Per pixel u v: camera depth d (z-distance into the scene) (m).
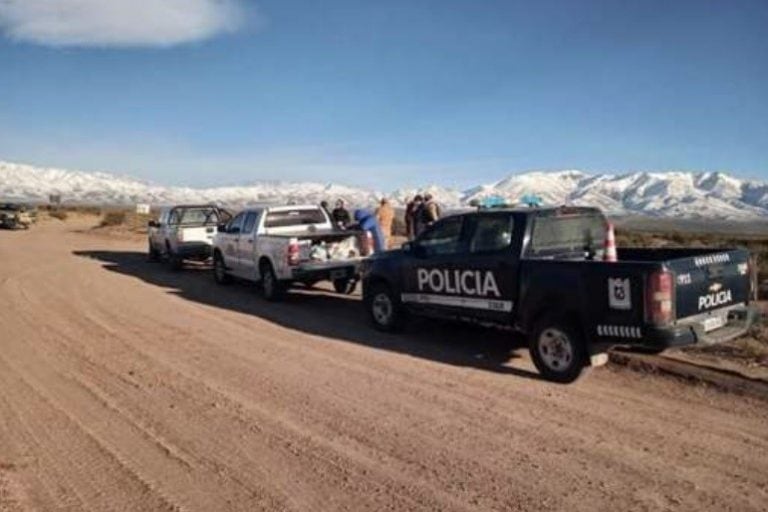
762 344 9.23
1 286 16.89
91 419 6.88
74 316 12.69
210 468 5.64
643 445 6.02
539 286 8.27
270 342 10.38
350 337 10.70
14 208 50.75
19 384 8.16
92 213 84.31
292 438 6.29
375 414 6.95
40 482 5.41
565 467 5.56
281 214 15.59
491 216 9.21
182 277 19.30
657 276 7.26
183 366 8.95
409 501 4.99
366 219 16.58
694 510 4.80
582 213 9.34
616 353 9.05
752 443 6.05
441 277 9.81
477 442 6.14
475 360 9.18
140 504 5.00
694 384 7.86
